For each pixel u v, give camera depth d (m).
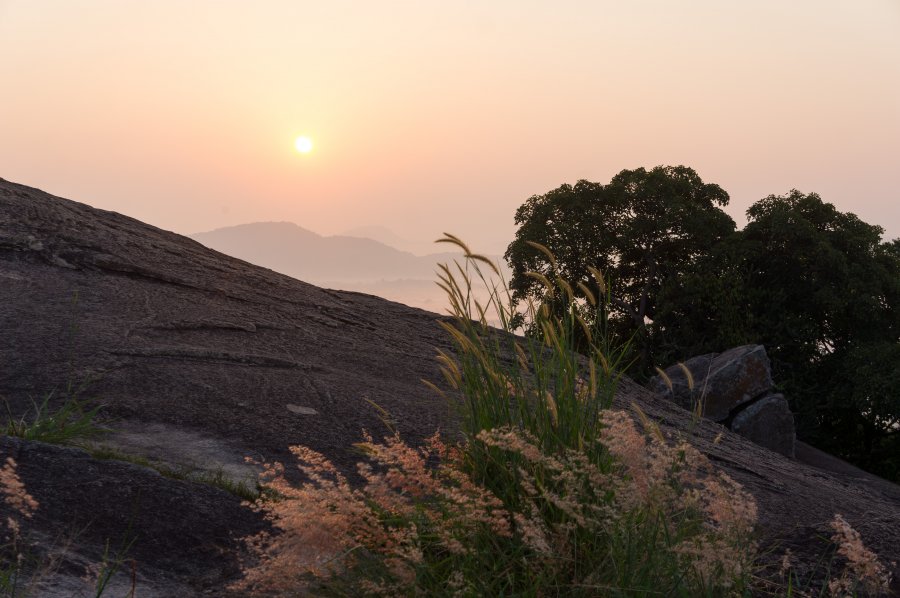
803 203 30.97
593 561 3.07
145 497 4.00
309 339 8.99
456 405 4.02
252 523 4.07
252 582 3.30
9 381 5.88
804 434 29.75
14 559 3.15
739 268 30.67
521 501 3.37
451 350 10.54
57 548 3.36
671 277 30.53
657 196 31.77
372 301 12.78
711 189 33.41
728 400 17.27
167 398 6.01
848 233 30.00
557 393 3.63
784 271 30.92
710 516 3.49
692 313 30.34
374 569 3.06
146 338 7.39
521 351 3.83
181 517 3.91
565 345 3.71
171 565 3.54
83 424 5.08
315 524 3.04
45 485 3.91
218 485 4.43
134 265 9.53
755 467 8.44
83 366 6.33
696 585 2.96
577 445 3.51
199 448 5.21
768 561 4.43
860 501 8.91
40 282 8.45
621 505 3.04
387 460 3.54
